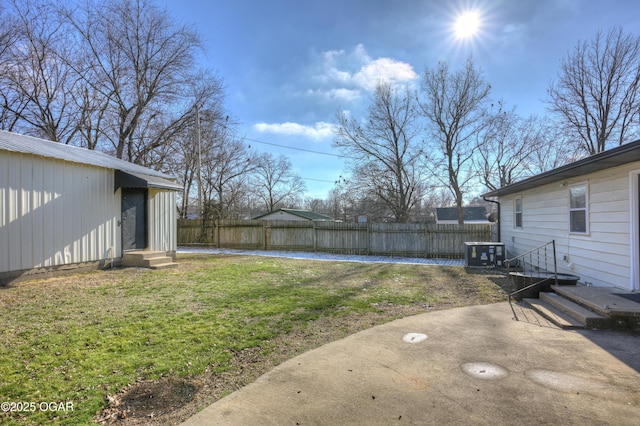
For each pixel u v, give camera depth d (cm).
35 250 802
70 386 311
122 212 1062
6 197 743
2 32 1705
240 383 326
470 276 991
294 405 285
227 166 2922
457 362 374
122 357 377
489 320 540
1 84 1766
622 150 495
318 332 479
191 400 294
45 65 1889
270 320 525
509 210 1324
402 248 1619
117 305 594
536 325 512
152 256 1072
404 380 330
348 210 3272
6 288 712
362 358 385
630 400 290
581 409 276
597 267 714
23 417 262
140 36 2062
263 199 4453
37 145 885
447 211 3516
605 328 488
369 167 2656
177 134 2253
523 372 348
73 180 899
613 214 662
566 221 845
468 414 270
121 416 268
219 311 566
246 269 1037
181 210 2703
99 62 2003
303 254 1620
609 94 2020
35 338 428
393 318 551
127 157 2153
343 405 284
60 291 695
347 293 728
